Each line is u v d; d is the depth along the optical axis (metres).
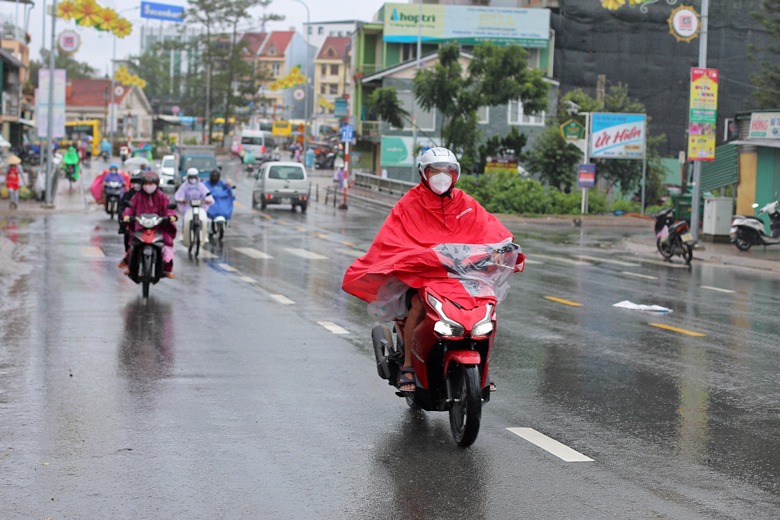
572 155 48.00
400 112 49.62
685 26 22.61
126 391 7.11
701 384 7.75
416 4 61.75
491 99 45.25
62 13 31.66
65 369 7.87
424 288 5.64
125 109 107.44
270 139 91.88
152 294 12.86
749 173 27.39
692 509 4.67
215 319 10.86
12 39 81.62
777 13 53.16
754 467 5.43
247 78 102.25
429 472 5.22
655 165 49.81
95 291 12.96
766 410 6.88
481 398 5.70
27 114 78.38
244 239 23.03
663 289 14.92
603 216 37.59
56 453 5.46
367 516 4.48
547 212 38.47
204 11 94.44
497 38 61.19
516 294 13.77
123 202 13.00
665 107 61.31
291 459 5.43
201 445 5.69
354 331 10.22
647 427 6.33
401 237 5.94
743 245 22.64
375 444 5.80
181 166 37.59
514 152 48.59
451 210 5.96
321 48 122.31
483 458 5.52
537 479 5.12
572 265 18.73
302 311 11.67
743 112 27.77
